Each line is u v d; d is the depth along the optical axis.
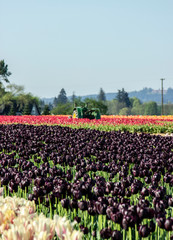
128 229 5.88
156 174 9.65
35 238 4.73
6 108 162.12
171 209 8.16
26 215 5.86
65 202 6.97
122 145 18.91
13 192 8.81
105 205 6.42
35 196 7.85
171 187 10.27
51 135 23.62
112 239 5.49
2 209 6.02
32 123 41.84
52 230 5.04
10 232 4.79
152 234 6.76
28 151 15.56
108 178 11.52
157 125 38.91
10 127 32.81
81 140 20.67
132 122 39.16
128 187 8.99
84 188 7.71
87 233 6.54
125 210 5.84
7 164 12.62
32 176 10.09
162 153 14.95
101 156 14.13
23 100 163.12
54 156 13.72
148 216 5.99
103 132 26.33
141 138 22.53
